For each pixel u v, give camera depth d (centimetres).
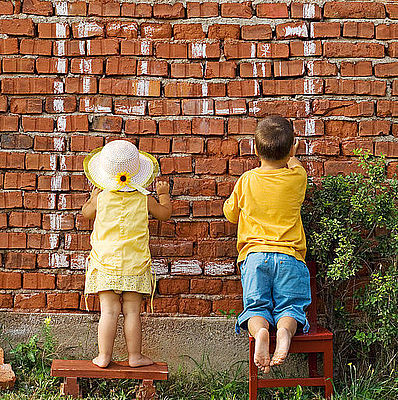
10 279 462
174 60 467
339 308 449
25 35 464
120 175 425
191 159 466
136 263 421
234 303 463
